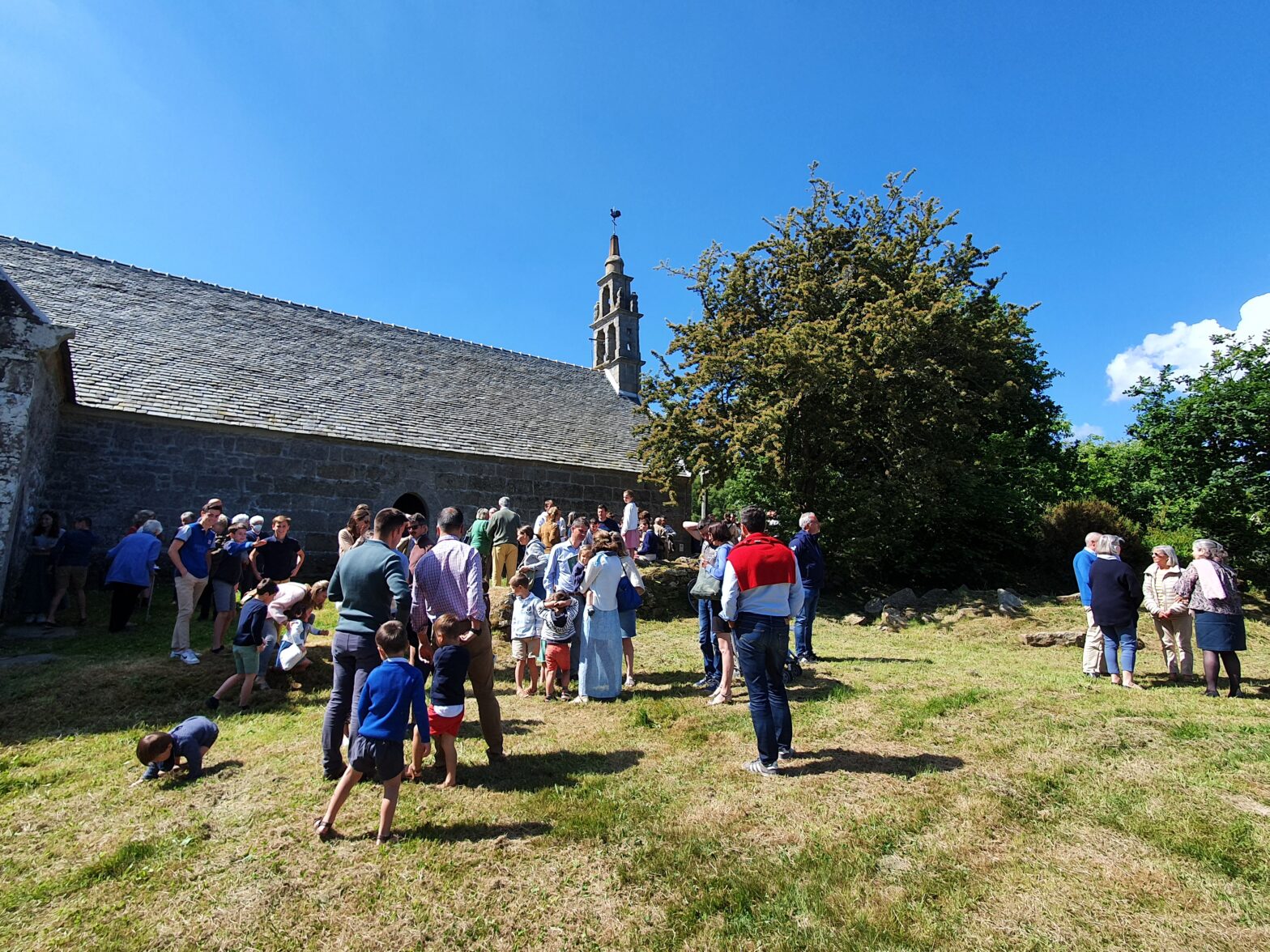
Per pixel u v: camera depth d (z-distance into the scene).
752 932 3.02
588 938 3.01
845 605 15.96
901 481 15.84
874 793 4.36
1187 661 7.86
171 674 7.06
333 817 3.85
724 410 17.25
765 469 17.33
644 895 3.31
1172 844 3.70
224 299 17.08
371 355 18.78
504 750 5.20
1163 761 4.88
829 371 14.51
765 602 4.84
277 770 4.87
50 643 8.30
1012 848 3.71
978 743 5.23
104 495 12.21
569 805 4.25
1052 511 20.73
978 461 18.00
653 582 12.94
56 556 9.44
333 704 4.71
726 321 17.28
